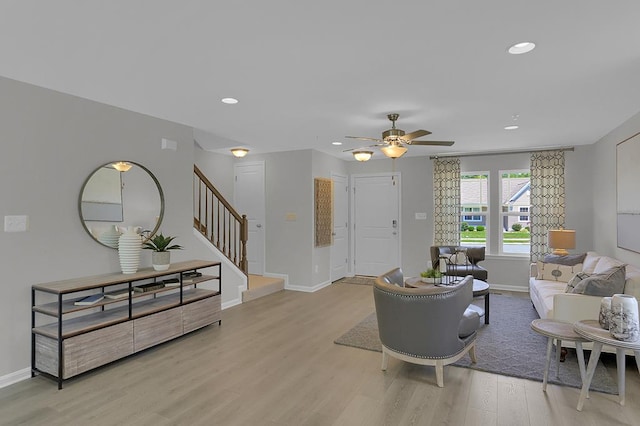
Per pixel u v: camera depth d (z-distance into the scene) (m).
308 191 6.30
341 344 3.79
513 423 2.39
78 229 3.43
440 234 6.77
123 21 2.08
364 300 5.65
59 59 2.60
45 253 3.19
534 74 2.86
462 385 2.91
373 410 2.55
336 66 2.71
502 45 2.37
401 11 1.97
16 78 2.96
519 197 6.45
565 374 3.07
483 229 6.66
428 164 6.98
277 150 6.40
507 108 3.79
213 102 3.59
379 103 3.61
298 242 6.39
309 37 2.27
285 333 4.13
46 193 3.20
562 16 2.02
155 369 3.19
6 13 1.99
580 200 5.93
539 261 5.30
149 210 4.06
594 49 2.43
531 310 5.08
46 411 2.52
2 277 2.93
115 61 2.63
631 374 3.08
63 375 2.84
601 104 3.65
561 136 5.21
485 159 6.58
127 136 3.86
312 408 2.57
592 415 2.47
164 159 4.25
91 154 3.54
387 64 2.68
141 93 3.32
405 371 3.16
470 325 3.18
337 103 3.60
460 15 2.01
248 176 6.91
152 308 3.66
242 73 2.85
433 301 2.82
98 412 2.51
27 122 3.08
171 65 2.70
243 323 4.50
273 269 6.62
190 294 4.27
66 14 2.00
